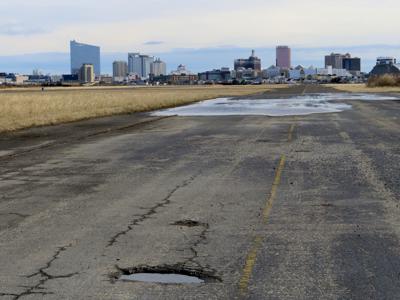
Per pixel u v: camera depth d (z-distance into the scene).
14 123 23.86
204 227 6.82
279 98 56.53
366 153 13.45
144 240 6.27
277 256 5.61
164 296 4.57
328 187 9.23
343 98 53.53
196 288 4.75
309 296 4.51
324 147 14.86
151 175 10.89
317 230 6.60
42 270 5.27
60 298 4.56
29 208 8.05
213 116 29.59
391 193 8.66
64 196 8.92
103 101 44.66
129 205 8.16
